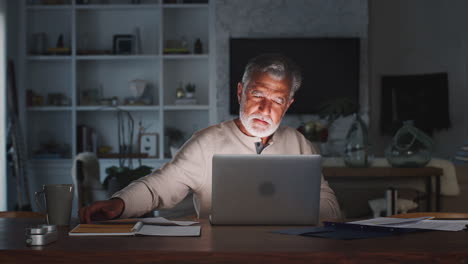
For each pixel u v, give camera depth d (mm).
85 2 6625
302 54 6688
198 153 2020
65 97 6672
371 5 7324
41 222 1584
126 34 6746
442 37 7109
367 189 3525
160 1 6578
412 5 7250
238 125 2111
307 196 1521
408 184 3576
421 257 1090
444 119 6957
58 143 6695
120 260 1093
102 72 6766
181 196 1955
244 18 6695
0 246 1152
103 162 6379
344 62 6688
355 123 3627
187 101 6527
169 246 1146
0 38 5453
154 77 6801
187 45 6719
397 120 7129
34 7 6562
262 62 2010
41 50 6562
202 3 6688
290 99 2047
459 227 1419
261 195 1508
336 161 3725
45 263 1098
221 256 1087
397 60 7297
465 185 3529
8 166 5750
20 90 6438
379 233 1339
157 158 6441
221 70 6668
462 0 6980
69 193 1504
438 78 6992
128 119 6723
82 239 1243
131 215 1687
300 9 6699
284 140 2131
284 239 1254
